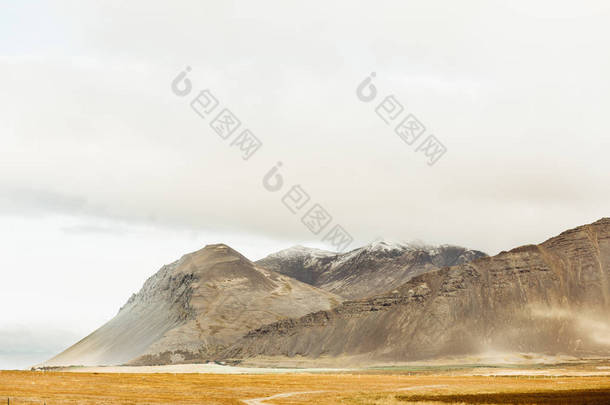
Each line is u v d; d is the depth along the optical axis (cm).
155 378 17750
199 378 18488
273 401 11831
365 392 14425
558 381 18675
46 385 13925
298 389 15250
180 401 11438
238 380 18225
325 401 11881
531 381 18875
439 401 11938
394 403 11394
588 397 12375
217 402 11450
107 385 14662
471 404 11194
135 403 10700
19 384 13850
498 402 11625
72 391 12769
